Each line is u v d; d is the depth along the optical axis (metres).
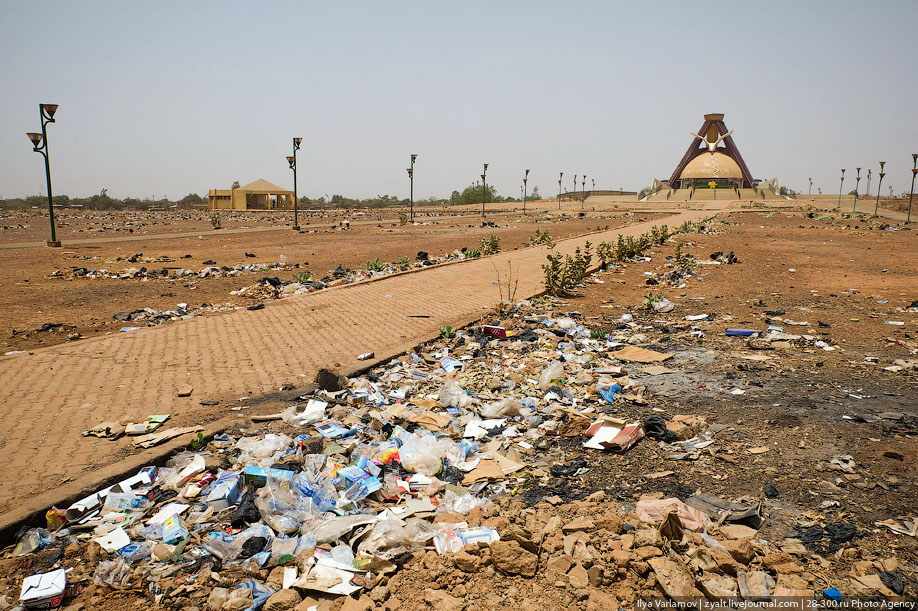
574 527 3.88
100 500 4.44
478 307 11.86
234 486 4.49
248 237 30.17
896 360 8.09
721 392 6.90
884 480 4.62
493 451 5.37
